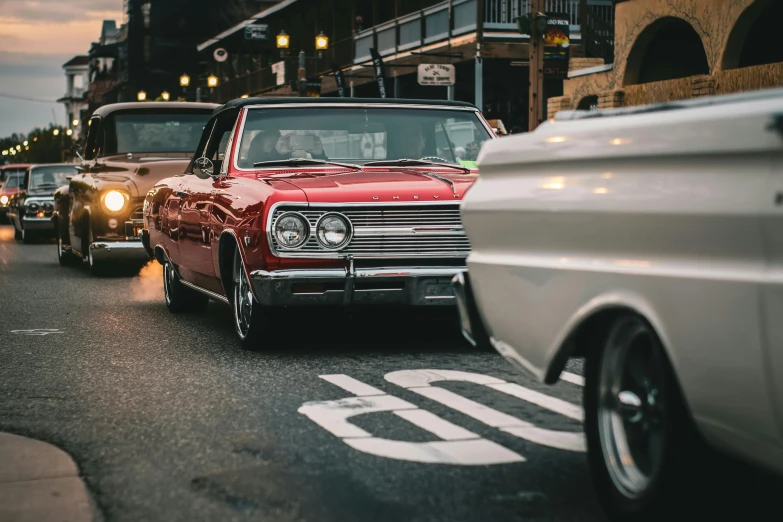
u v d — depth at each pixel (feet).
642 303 10.84
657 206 10.52
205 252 27.20
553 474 14.30
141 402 19.54
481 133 28.40
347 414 18.08
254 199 23.62
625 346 12.00
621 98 69.72
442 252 23.40
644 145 10.73
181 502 13.37
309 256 22.95
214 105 49.62
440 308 23.91
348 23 138.92
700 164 10.10
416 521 12.48
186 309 33.50
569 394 19.51
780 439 9.30
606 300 11.39
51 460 15.53
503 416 17.75
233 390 20.44
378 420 17.60
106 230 45.98
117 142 48.16
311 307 23.26
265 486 13.96
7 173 116.78
